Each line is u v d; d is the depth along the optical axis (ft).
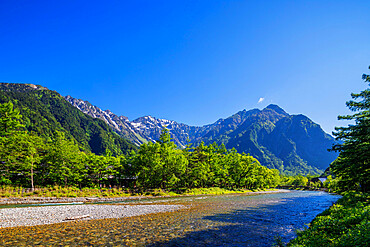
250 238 54.60
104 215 82.23
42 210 91.04
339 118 82.12
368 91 72.28
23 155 171.12
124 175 242.17
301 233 50.44
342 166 89.15
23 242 47.52
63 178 193.16
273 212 99.40
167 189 216.74
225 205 123.24
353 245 29.43
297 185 529.04
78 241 48.88
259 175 328.08
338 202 100.48
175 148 243.81
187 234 56.95
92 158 213.87
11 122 188.55
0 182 160.56
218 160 275.80
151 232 57.98
